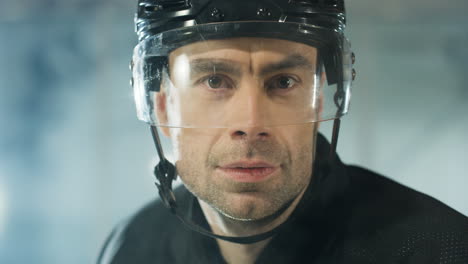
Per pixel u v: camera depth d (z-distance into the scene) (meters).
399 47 3.60
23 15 3.87
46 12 3.80
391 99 3.74
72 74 4.04
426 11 3.39
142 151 3.85
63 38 3.93
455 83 3.68
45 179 4.04
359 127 3.46
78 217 3.86
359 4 3.37
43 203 3.97
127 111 3.84
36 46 3.98
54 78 4.06
